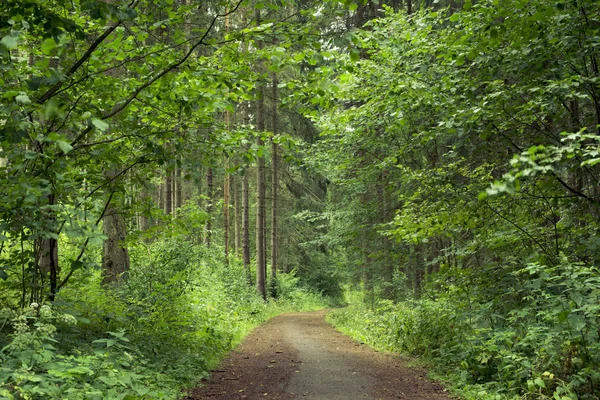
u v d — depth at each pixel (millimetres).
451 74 8469
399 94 9242
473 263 11102
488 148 8641
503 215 8383
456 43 7977
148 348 7730
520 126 7938
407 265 15758
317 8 6078
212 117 7402
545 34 7363
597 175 7867
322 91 6414
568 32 7293
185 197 25562
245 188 27703
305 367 9320
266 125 27219
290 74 23125
